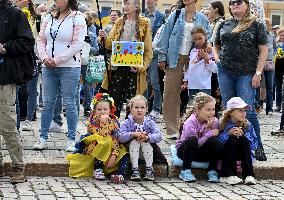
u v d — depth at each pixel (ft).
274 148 34.45
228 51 30.19
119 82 33.81
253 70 30.01
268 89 54.49
